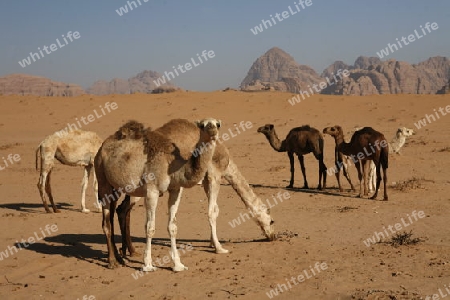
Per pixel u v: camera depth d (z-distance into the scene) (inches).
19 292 343.3
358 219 550.9
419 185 747.4
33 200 748.0
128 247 421.1
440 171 908.6
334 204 648.4
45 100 2476.6
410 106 2159.2
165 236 501.7
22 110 2325.3
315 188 795.4
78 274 378.9
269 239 456.4
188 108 2284.7
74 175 1046.4
